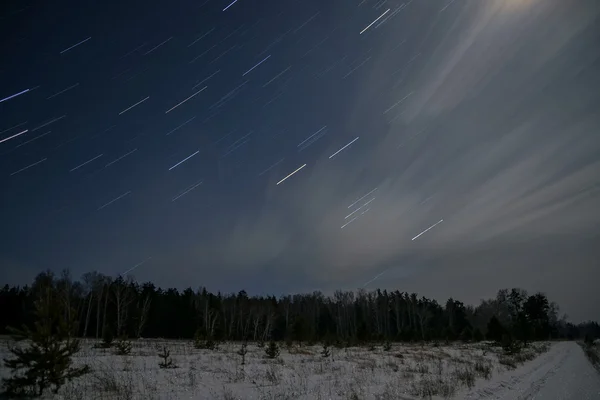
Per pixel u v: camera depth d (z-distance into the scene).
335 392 12.72
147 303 65.81
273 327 77.06
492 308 116.06
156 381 13.14
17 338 9.96
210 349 28.09
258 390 12.79
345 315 101.25
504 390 14.88
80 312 60.44
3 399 9.34
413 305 100.12
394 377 16.66
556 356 35.25
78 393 10.59
